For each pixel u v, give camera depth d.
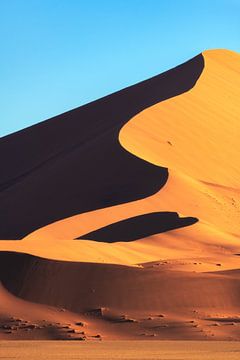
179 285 91.75
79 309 87.25
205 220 147.25
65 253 98.25
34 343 69.31
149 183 156.88
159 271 94.50
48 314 84.62
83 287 89.56
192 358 52.84
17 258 90.69
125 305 88.25
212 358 52.84
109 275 91.19
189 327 81.00
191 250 127.88
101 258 104.12
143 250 121.88
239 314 89.00
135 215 145.12
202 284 92.56
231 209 156.12
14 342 71.00
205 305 89.75
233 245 132.88
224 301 90.88
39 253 92.75
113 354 56.12
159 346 65.94
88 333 79.06
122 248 116.50
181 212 148.50
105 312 86.19
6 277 89.44
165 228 137.12
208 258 117.62
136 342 71.88
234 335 78.62
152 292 90.12
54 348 62.53
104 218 143.75
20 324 80.56
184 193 154.88
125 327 81.75
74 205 156.00
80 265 91.12
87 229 140.75
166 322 83.19
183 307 88.94
